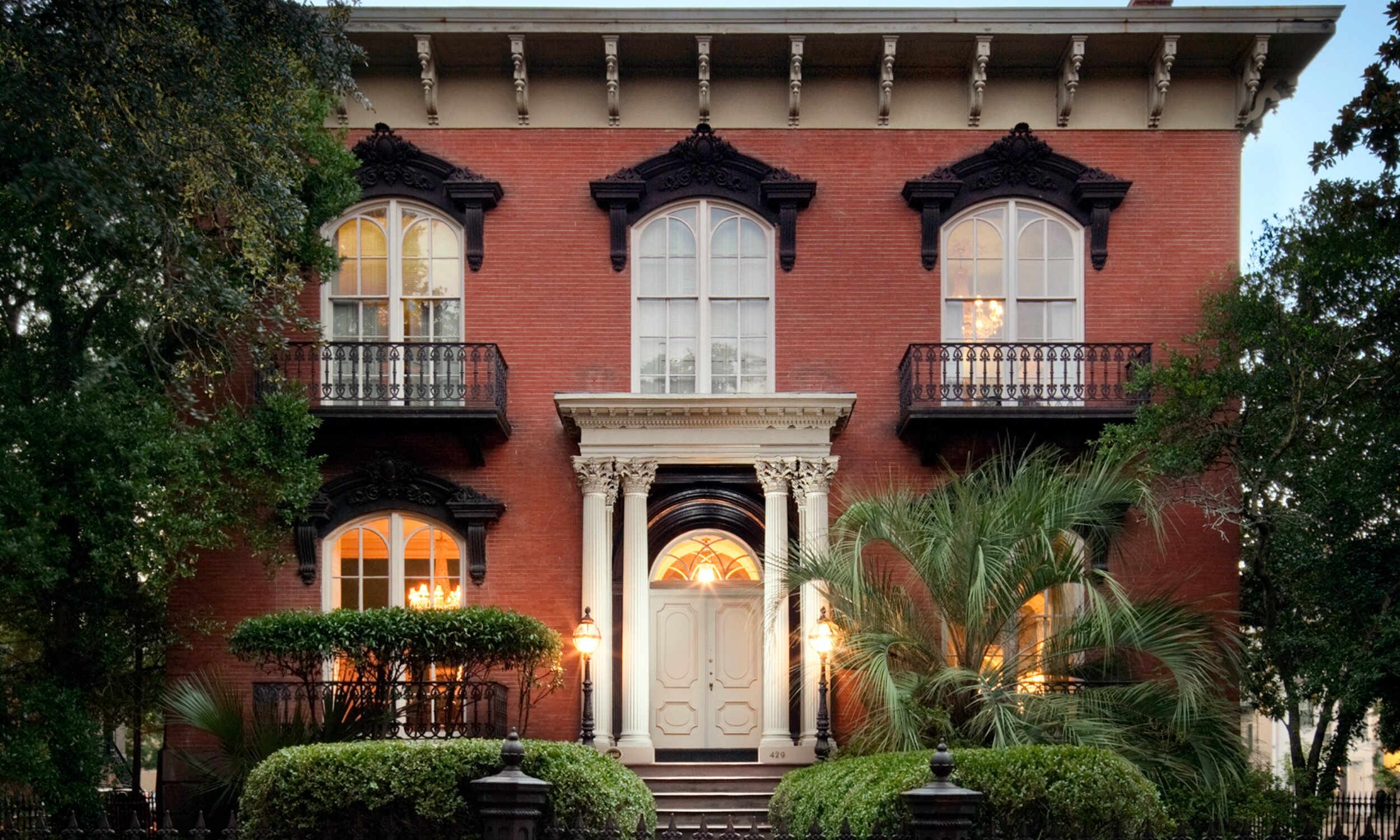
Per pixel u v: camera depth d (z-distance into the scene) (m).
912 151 20.25
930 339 19.88
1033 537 15.32
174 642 18.41
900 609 15.89
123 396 15.74
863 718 18.05
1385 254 16.59
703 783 17.98
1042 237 20.12
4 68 13.02
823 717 17.58
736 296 20.00
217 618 19.02
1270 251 18.03
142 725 19.89
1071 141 20.28
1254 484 17.39
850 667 16.16
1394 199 15.40
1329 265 17.14
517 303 19.95
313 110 17.67
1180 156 20.20
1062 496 15.54
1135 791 11.59
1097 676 16.41
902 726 14.05
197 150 14.28
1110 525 17.53
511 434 19.70
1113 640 15.11
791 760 18.25
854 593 15.62
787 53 19.98
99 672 17.56
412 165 20.09
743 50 20.00
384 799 11.86
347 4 17.55
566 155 20.23
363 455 19.56
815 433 18.98
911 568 18.64
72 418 15.02
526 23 19.52
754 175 20.09
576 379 19.84
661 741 19.86
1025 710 14.34
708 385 19.84
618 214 19.98
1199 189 20.12
